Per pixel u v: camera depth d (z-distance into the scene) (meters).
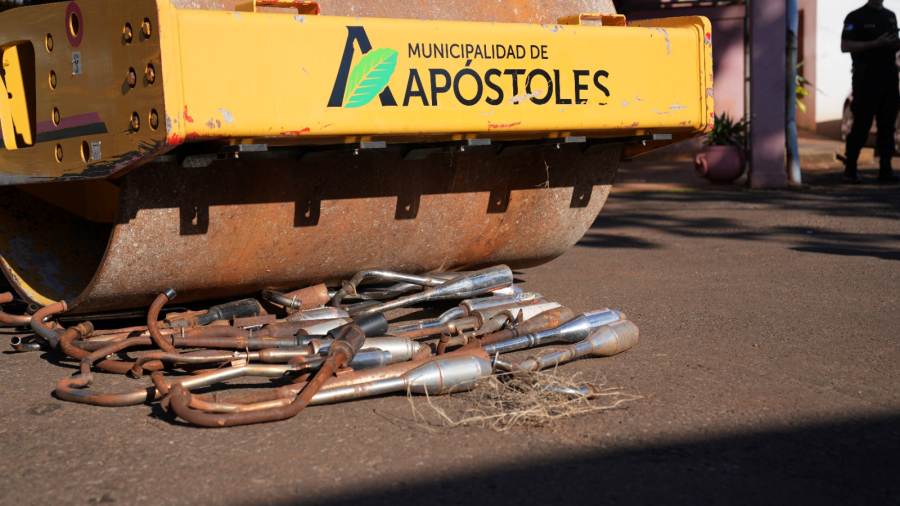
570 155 5.06
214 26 3.51
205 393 3.68
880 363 4.03
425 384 3.55
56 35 3.96
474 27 4.06
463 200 4.86
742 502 2.68
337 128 3.77
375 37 3.84
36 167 4.16
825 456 3.01
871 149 15.02
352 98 3.79
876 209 9.30
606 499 2.71
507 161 4.87
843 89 17.48
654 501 2.69
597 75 4.35
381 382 3.55
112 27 3.63
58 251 4.91
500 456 3.03
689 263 6.61
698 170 12.06
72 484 2.88
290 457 3.04
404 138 4.08
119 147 3.67
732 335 4.52
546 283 5.91
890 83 11.33
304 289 4.64
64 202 5.10
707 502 2.68
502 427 3.29
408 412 3.45
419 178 4.65
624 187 12.02
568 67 4.28
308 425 3.33
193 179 4.06
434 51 3.97
